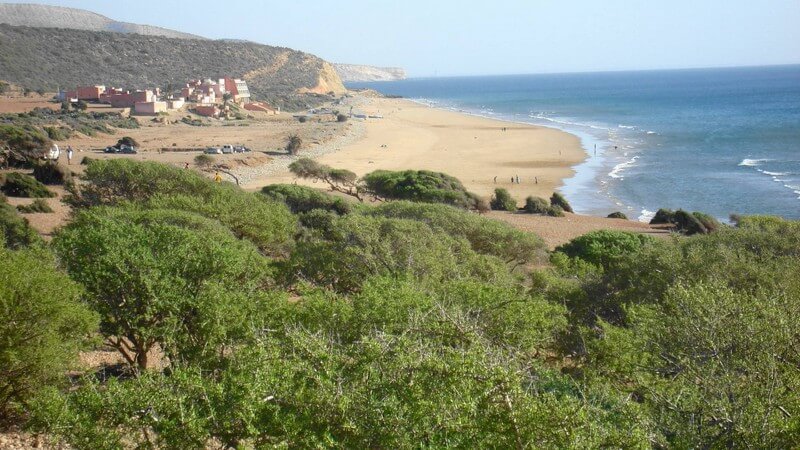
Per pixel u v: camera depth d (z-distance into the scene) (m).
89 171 27.42
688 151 79.56
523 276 21.00
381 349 8.10
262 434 7.31
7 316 9.48
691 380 8.48
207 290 11.90
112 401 7.49
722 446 7.13
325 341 9.12
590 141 91.25
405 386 7.45
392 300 11.06
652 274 16.89
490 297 12.43
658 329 10.45
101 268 12.02
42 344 9.73
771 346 8.81
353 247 17.30
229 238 17.25
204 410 7.53
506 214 46.41
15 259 11.22
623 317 16.27
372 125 118.25
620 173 65.44
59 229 22.64
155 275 11.94
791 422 7.16
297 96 181.12
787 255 18.94
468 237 24.61
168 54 186.62
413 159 75.62
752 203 50.59
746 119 118.88
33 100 113.31
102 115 98.06
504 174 65.75
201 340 11.24
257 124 112.00
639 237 29.84
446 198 44.78
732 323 9.27
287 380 7.76
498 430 6.80
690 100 180.50
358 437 7.07
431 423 6.99
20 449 8.98
